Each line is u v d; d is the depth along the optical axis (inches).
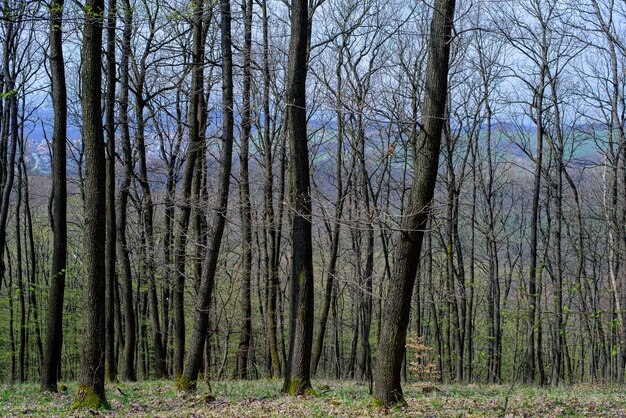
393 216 417.1
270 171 944.3
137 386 694.5
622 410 463.2
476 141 1188.5
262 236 1160.2
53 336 598.2
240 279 978.1
